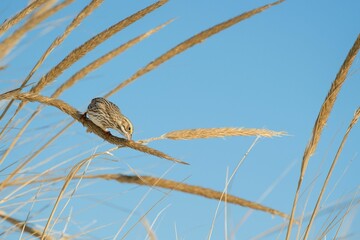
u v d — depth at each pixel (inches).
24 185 332.8
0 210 343.0
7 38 268.4
